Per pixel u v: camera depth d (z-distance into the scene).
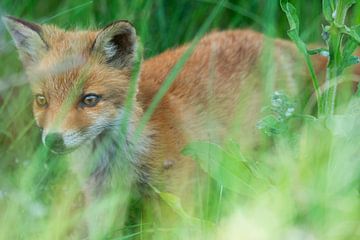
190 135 9.47
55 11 12.15
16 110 10.61
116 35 8.75
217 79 10.02
